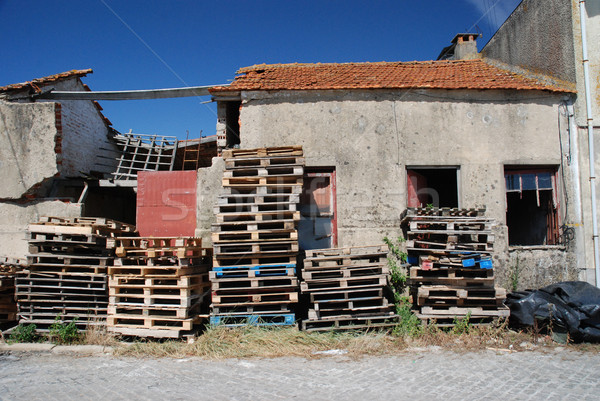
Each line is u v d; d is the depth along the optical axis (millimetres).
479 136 8031
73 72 10094
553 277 7758
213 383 4547
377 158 7961
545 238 8367
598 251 7730
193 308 6504
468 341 5832
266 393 4234
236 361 5328
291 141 7992
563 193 7949
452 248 6246
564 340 5816
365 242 7762
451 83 8125
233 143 9047
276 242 6320
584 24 8055
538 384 4418
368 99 8062
